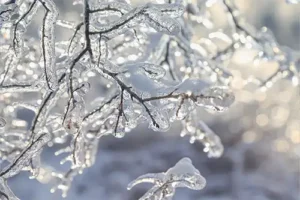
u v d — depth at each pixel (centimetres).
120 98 215
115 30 204
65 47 266
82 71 236
